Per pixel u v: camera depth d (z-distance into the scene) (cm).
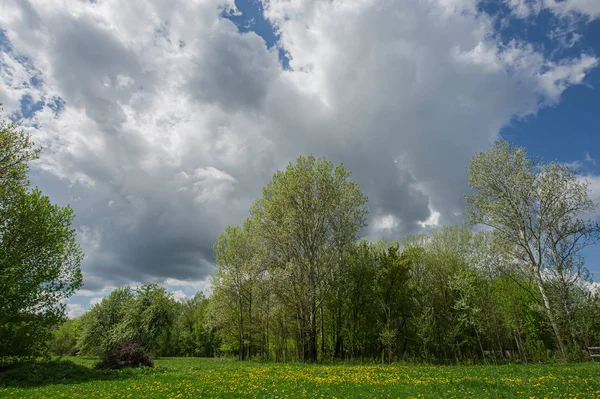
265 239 4269
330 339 4762
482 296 3778
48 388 1702
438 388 1492
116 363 2795
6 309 2402
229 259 4925
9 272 2442
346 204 4172
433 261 4412
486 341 4350
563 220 3278
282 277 3778
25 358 2620
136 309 5566
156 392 1543
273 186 4356
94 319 6144
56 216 2795
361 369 2475
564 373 1884
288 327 4172
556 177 3344
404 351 4481
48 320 2597
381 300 4050
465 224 3791
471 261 4097
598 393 1282
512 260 3522
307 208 4109
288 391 1517
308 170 4194
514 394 1330
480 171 3675
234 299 4862
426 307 3834
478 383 1589
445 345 4259
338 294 4194
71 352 8462
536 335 4188
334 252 4106
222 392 1517
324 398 1341
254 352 5819
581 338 3152
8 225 2538
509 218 3503
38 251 2611
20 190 2672
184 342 9312
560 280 3206
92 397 1438
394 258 4072
